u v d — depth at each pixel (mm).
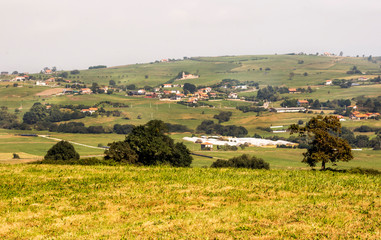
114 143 63125
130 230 21297
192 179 35719
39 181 35438
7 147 157875
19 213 25359
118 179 36188
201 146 170625
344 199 27438
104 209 26172
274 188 31391
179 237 19953
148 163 66375
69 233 21094
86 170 42156
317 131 49719
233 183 33562
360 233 19859
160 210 25438
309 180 35156
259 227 21078
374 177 38375
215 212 24344
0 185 33531
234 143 175125
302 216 22984
